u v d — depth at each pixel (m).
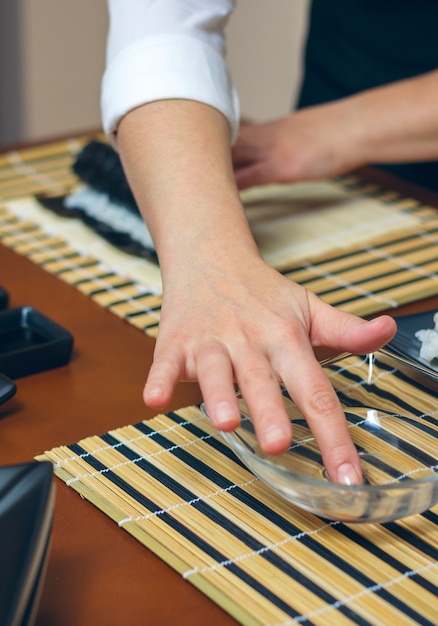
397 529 0.51
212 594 0.45
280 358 0.55
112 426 0.62
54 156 1.17
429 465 0.54
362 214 1.01
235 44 2.19
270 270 0.61
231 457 0.58
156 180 0.69
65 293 0.82
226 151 0.74
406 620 0.44
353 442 0.55
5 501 0.41
